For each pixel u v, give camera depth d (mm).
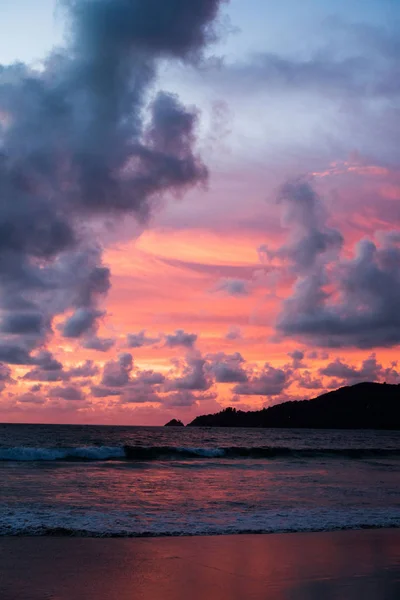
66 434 86938
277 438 99625
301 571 7691
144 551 8609
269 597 6414
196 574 7359
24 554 8133
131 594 6367
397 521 12320
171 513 12844
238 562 8102
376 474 26250
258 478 22875
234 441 79938
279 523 11680
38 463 28719
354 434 146000
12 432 93812
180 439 82938
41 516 11570
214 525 11203
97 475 22703
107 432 106812
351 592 6727
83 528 10336
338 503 15547
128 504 14383
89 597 6184
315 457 39250
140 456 34938
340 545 9594
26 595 6168
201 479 22031
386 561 8484
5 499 14578
